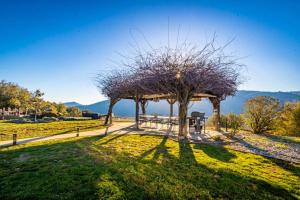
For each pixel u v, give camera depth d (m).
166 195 4.38
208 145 9.49
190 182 5.00
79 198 4.20
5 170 5.70
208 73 10.86
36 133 13.46
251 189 4.72
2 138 11.34
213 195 4.47
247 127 16.98
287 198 4.37
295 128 20.30
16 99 44.16
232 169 5.86
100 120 25.69
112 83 17.75
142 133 13.09
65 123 20.62
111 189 4.52
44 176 5.21
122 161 6.44
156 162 6.41
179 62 11.16
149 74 11.73
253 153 8.07
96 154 7.33
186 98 11.65
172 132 13.88
